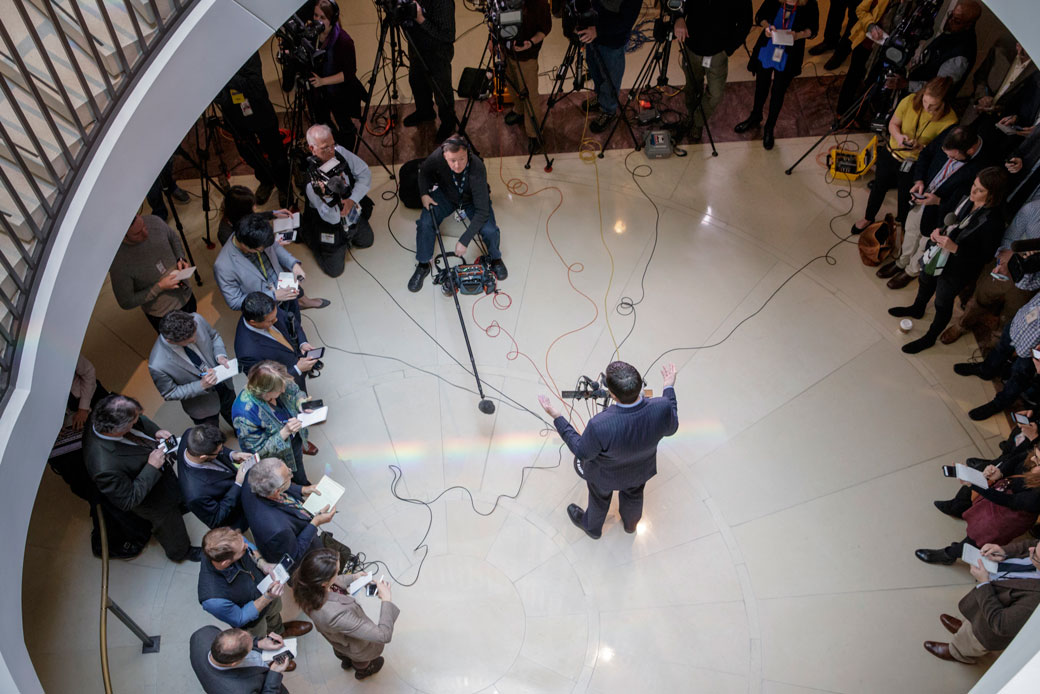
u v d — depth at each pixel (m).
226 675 3.70
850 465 5.39
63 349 3.56
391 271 6.67
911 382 5.79
